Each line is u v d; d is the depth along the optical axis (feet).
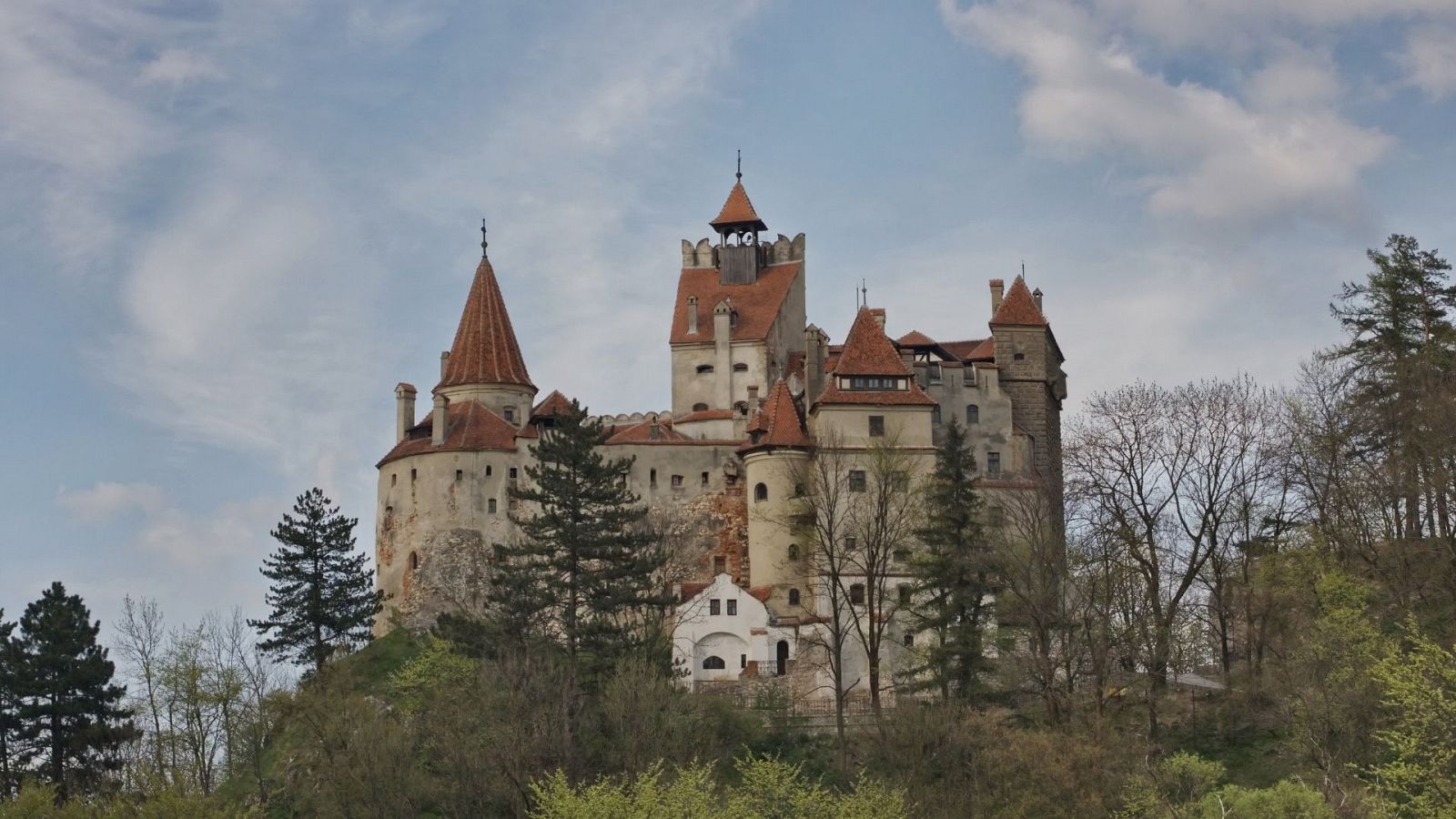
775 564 372.99
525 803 253.65
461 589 398.83
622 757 263.08
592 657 309.22
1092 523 306.96
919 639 344.49
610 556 325.62
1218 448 309.83
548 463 394.11
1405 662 238.27
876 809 225.76
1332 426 312.50
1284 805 209.67
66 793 316.81
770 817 226.99
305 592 377.50
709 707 287.48
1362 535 296.71
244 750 308.40
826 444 374.84
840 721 284.41
